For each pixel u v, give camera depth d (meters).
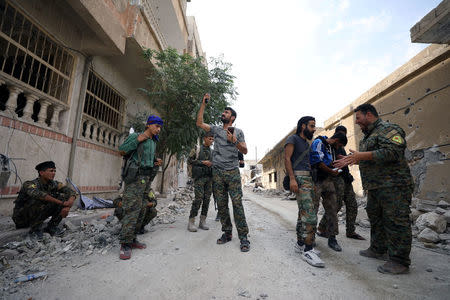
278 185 20.09
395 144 2.24
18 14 3.77
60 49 4.64
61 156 4.58
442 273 2.23
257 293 1.81
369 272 2.24
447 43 4.70
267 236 3.61
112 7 4.94
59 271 2.18
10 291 1.81
